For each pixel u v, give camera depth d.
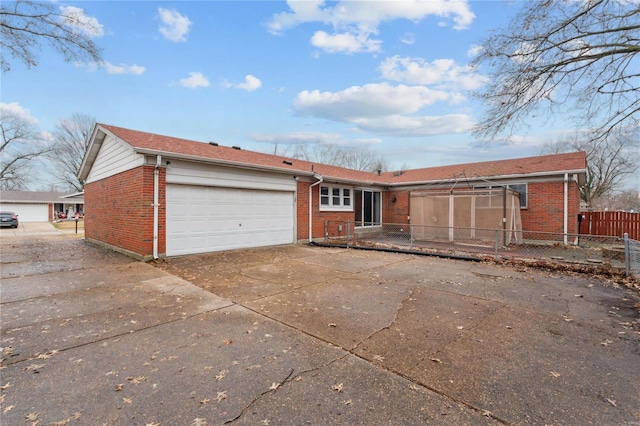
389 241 13.14
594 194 30.69
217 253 9.77
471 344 3.56
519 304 5.00
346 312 4.60
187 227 9.22
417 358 3.22
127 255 9.34
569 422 2.26
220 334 3.80
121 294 5.47
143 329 3.95
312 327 4.03
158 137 10.84
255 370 2.97
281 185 11.81
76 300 5.12
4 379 2.81
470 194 12.96
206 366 3.05
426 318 4.38
